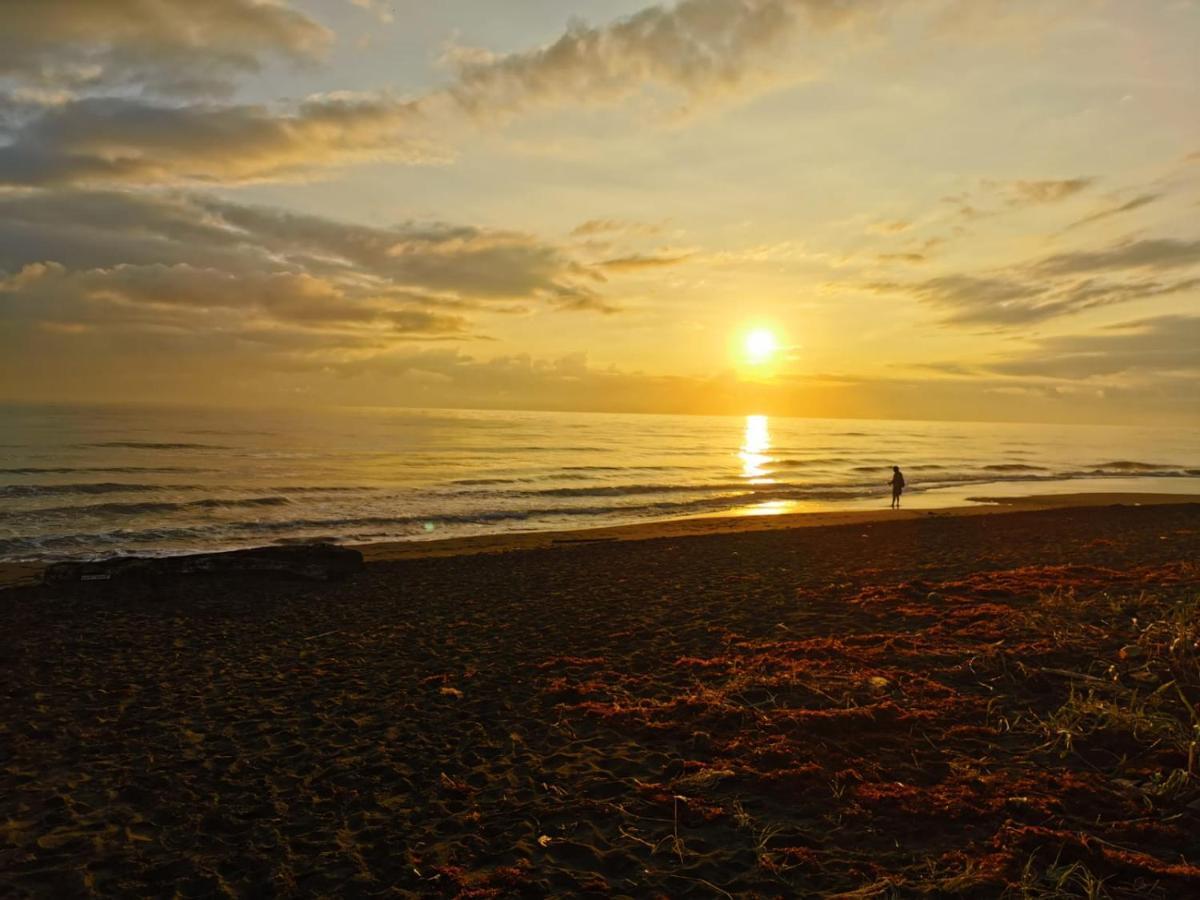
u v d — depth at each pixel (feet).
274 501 109.91
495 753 23.44
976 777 19.75
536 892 15.47
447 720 26.50
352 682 31.17
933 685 27.17
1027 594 41.93
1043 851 15.94
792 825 17.97
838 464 215.92
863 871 15.79
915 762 21.12
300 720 26.71
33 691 30.25
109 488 116.37
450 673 32.22
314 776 21.88
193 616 44.32
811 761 21.24
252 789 21.07
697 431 508.53
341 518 96.78
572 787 20.80
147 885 16.19
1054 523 87.97
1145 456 295.69
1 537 78.43
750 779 20.30
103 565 54.80
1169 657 26.53
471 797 20.29
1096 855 15.61
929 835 17.15
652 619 41.73
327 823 18.98
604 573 57.62
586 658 34.06
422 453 210.79
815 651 32.83
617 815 18.98
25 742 24.75
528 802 19.89
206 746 24.34
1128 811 17.71
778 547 71.05
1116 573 46.47
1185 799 17.97
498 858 17.06
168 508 100.17
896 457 252.62
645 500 123.54
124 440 211.82
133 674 32.68
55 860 17.24
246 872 16.69
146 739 25.00
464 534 88.58
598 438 344.90
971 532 80.84
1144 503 119.03
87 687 30.78
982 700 25.43
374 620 42.93
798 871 16.01
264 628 41.22
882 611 40.86
